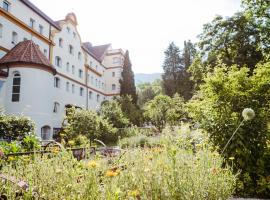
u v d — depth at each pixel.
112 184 2.12
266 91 6.11
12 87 21.52
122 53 53.28
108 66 52.34
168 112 28.33
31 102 21.52
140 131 23.31
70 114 20.64
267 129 5.71
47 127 23.36
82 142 10.16
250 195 5.06
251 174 5.44
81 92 38.22
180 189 2.41
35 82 21.88
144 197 2.33
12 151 6.14
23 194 2.00
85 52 39.72
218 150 5.56
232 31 29.28
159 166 2.67
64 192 2.04
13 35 23.83
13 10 23.41
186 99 55.12
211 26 30.78
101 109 29.17
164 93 63.47
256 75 6.50
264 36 21.61
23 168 2.59
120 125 27.62
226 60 29.94
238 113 6.02
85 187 2.01
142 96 73.12
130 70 50.75
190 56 62.03
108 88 51.38
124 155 3.29
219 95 6.33
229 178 2.99
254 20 24.42
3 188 2.11
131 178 2.43
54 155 2.87
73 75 34.88
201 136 5.96
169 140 3.59
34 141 6.93
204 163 3.03
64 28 32.69
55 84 30.36
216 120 5.89
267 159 5.57
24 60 21.55
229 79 6.51
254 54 28.70
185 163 2.75
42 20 28.34
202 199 2.52
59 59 31.44
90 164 2.14
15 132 12.03
